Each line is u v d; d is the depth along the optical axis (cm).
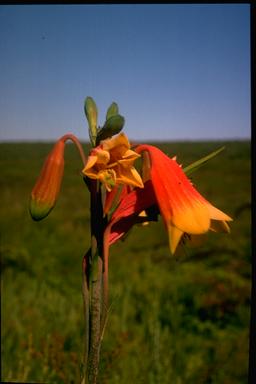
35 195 15
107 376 31
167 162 16
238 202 107
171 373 36
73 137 16
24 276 63
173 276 63
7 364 35
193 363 40
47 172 15
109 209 16
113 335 41
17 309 45
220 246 71
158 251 79
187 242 18
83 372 16
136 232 93
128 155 14
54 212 113
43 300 48
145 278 63
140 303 53
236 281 57
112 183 14
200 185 130
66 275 66
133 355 38
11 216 101
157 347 36
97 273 16
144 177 16
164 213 15
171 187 15
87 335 16
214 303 52
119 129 15
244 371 39
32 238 87
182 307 53
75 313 46
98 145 15
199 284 58
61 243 87
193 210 15
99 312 16
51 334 40
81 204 121
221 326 48
